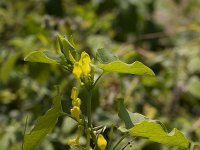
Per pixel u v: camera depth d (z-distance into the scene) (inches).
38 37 144.3
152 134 73.0
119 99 77.2
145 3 184.1
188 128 134.6
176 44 189.3
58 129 125.7
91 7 184.1
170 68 156.8
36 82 146.8
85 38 150.7
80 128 74.1
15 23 173.8
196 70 156.8
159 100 149.9
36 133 73.2
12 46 159.6
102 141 72.1
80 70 72.5
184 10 207.8
